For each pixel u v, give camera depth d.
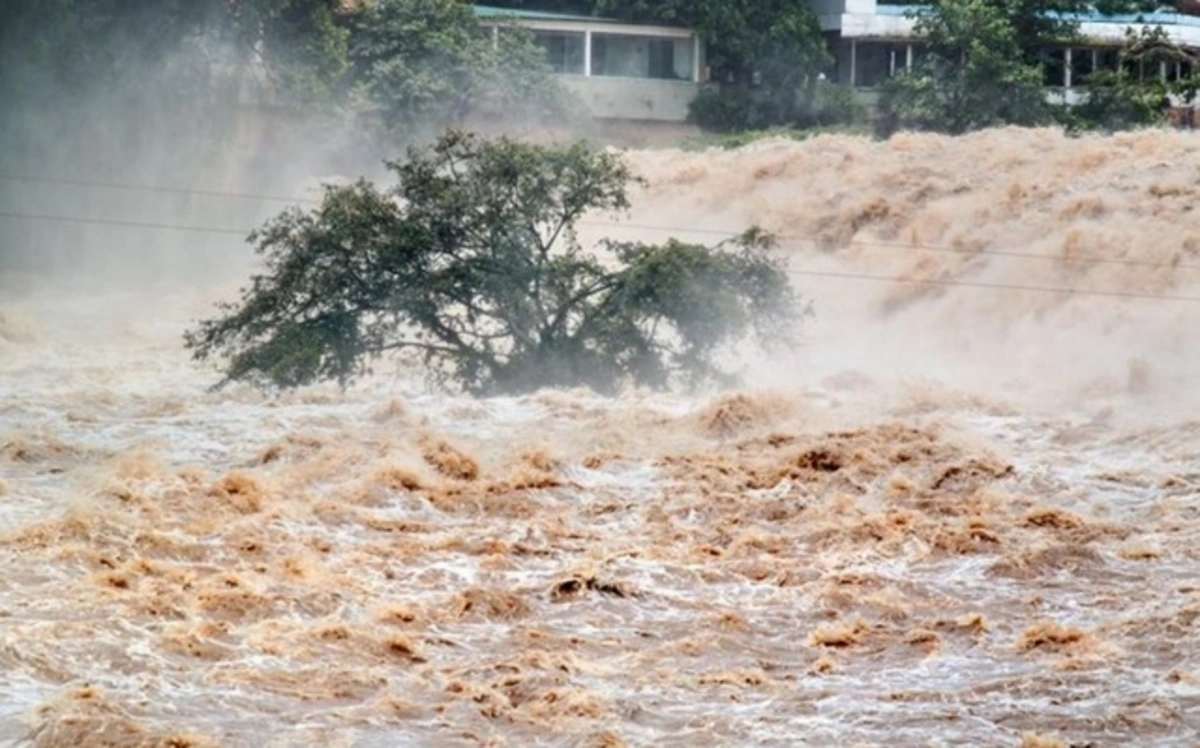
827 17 178.38
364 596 60.84
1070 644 56.28
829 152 145.75
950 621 58.94
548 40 175.00
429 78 160.88
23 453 80.12
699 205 144.62
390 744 47.97
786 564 65.00
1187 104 168.00
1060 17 170.75
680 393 94.81
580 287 97.31
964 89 163.38
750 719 50.00
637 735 48.94
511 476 75.56
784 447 80.69
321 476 75.69
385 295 94.62
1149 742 48.53
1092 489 74.44
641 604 61.12
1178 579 63.31
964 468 75.69
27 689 50.78
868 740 48.53
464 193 94.62
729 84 175.62
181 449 82.12
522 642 56.84
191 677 52.53
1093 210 128.00
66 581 60.66
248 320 95.38
